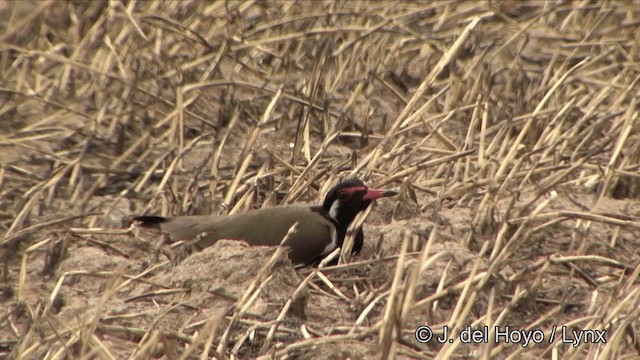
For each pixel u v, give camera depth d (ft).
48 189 47.83
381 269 39.75
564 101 56.54
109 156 52.70
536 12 68.44
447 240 42.34
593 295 38.01
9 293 40.37
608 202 46.80
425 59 63.77
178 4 64.18
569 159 49.47
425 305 36.76
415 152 49.83
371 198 40.78
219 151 47.88
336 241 40.93
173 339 34.63
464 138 53.93
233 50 59.62
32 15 64.18
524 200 45.85
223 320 35.76
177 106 52.44
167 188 47.75
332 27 63.62
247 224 40.86
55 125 55.57
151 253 42.83
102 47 60.49
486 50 58.29
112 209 46.21
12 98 57.26
